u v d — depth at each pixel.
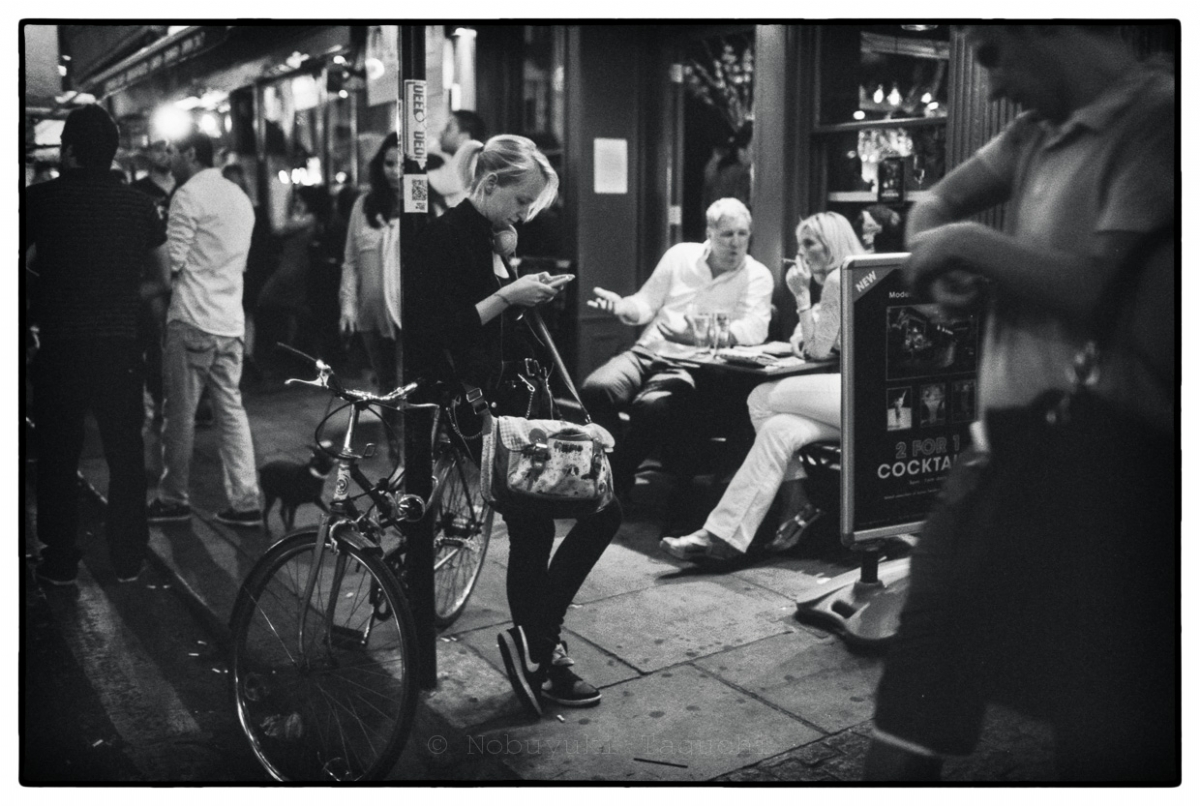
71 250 4.50
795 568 4.77
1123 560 2.72
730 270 5.61
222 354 5.51
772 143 5.87
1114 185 2.61
